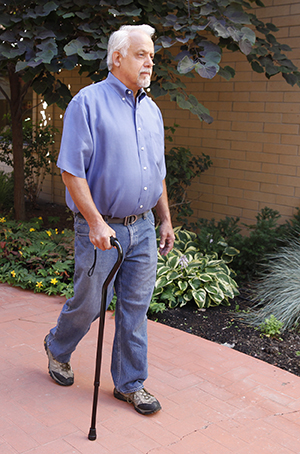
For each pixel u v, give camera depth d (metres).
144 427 2.41
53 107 8.56
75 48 3.85
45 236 5.31
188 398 2.72
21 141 6.59
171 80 4.39
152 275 2.52
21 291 4.40
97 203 2.31
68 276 4.48
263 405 2.69
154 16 4.29
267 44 4.70
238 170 5.97
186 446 2.27
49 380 2.81
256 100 5.67
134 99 2.30
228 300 4.56
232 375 3.02
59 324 2.59
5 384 2.74
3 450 2.16
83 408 2.54
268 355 3.45
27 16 4.01
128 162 2.25
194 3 4.24
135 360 2.55
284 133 5.48
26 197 9.04
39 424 2.38
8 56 3.92
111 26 4.30
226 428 2.45
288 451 2.29
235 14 4.29
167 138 6.01
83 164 2.18
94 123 2.19
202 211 6.41
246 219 5.97
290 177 5.50
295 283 4.21
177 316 4.14
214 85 6.05
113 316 3.84
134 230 2.40
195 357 3.24
